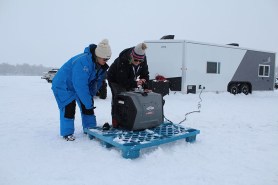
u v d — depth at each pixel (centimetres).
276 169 290
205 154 333
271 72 1308
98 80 398
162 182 253
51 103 798
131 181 253
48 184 242
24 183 243
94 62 363
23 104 766
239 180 262
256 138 414
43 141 368
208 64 1052
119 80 421
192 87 1010
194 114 633
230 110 715
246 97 1138
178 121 546
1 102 809
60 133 379
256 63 1229
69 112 371
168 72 1000
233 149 355
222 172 280
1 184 240
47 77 2414
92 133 369
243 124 523
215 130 465
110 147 344
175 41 985
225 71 1112
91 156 313
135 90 399
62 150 332
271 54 1294
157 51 1009
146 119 370
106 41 355
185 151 339
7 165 283
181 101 890
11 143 357
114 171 273
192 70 1003
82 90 353
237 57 1149
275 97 1184
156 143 325
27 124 479
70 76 367
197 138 404
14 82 2266
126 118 367
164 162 302
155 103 382
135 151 310
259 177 269
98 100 901
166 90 957
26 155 313
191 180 259
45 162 293
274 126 509
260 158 323
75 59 363
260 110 733
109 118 551
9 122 495
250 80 1212
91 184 245
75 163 292
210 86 1069
